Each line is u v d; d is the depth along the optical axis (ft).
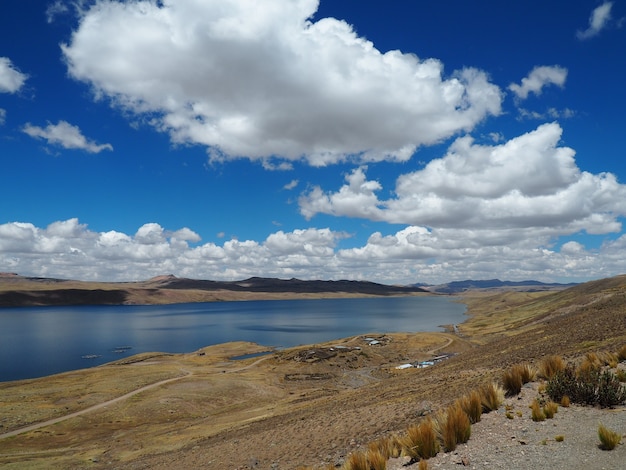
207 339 593.83
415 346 416.46
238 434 112.68
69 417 203.10
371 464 33.91
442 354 375.45
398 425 60.18
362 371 326.65
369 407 88.53
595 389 40.24
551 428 34.60
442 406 62.34
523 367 52.95
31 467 126.00
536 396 45.27
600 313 155.33
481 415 42.11
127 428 189.16
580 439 30.86
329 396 168.76
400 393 105.19
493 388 45.47
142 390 254.68
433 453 33.83
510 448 31.73
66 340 586.86
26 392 255.09
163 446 131.54
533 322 414.62
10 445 165.27
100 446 152.97
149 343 557.74
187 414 212.43
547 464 27.40
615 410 36.88
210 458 85.40
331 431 73.61
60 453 146.72
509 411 41.09
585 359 58.85
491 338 429.38
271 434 90.43
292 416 120.98
